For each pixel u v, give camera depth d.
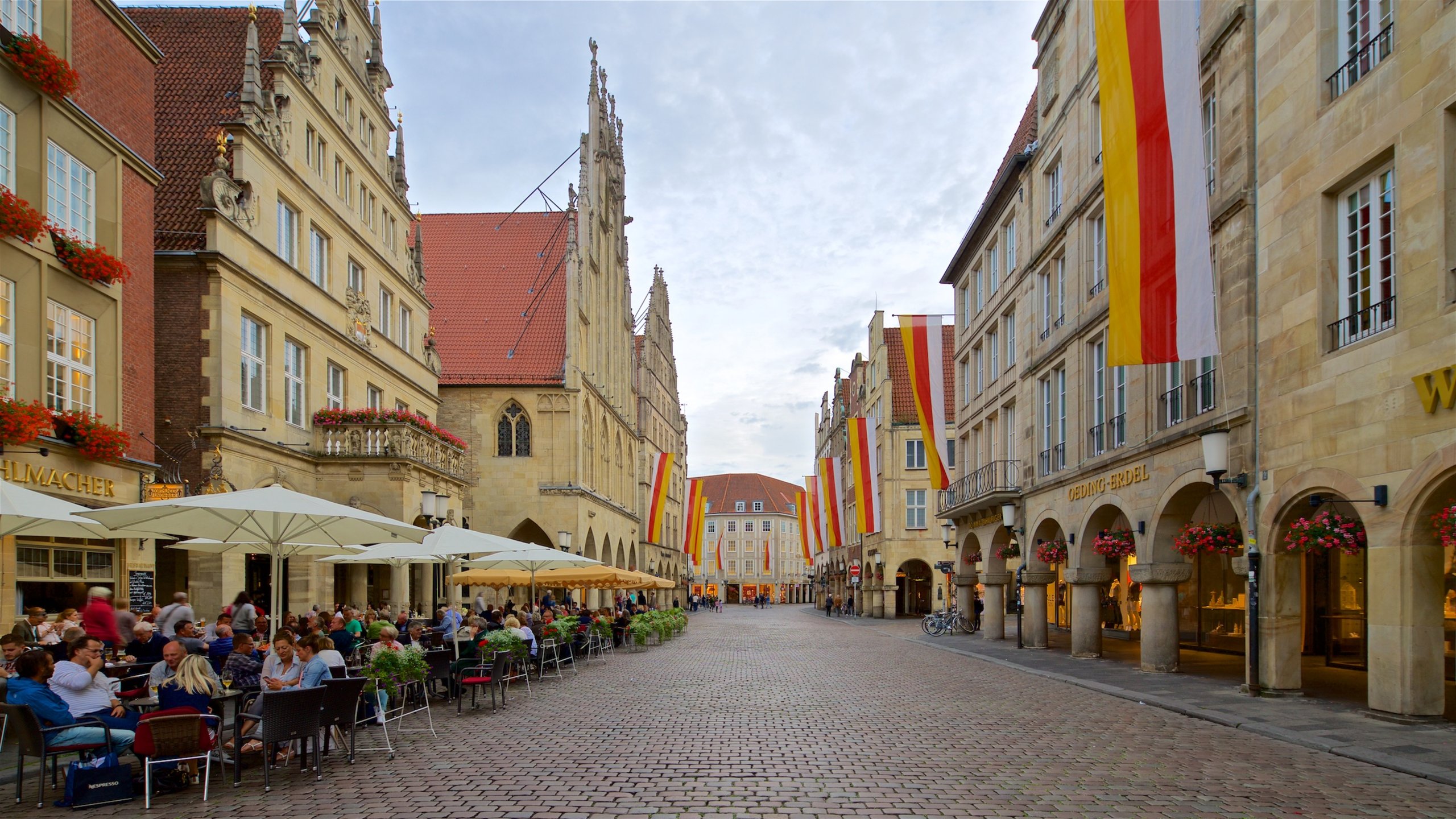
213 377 20.70
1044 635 28.27
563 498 43.34
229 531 13.61
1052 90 26.92
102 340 16.80
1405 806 8.35
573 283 44.84
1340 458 13.53
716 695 17.05
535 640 20.58
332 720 10.29
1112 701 15.85
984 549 34.12
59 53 15.97
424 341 34.84
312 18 26.03
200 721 8.89
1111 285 16.11
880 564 59.81
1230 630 25.27
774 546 139.38
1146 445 19.67
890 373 62.25
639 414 66.44
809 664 24.19
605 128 55.09
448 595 33.47
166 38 26.53
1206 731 12.45
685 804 8.55
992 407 34.16
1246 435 16.03
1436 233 11.62
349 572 27.78
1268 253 15.51
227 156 22.30
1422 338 11.84
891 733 12.46
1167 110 15.34
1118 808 8.32
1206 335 14.89
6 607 14.55
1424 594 12.16
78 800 8.70
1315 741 11.23
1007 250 32.41
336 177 27.47
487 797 8.88
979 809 8.30
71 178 16.06
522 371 44.41
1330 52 14.09
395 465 25.42
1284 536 15.23
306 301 25.05
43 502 11.30
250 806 8.66
